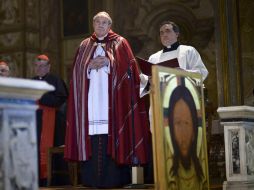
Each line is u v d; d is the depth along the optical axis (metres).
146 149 6.16
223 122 5.86
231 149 5.79
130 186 6.02
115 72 6.16
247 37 10.41
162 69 4.81
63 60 12.05
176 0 11.20
